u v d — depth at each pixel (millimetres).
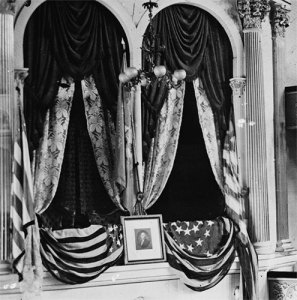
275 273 11938
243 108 12094
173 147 11250
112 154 10578
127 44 10984
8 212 9344
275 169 12672
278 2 12750
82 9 10438
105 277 10086
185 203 11578
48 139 10148
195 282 10789
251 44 12102
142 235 10453
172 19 11344
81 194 10445
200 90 11648
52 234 9688
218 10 11828
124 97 10438
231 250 11289
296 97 12719
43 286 9602
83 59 10344
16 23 9852
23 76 9805
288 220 13102
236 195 11508
